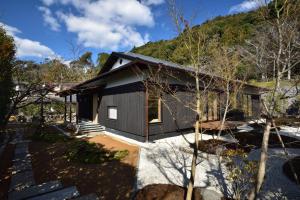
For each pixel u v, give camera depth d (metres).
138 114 8.27
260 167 2.22
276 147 7.21
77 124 11.28
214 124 8.60
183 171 4.96
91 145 7.57
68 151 6.79
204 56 3.65
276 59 2.42
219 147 4.90
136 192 3.84
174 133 9.00
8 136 10.16
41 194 3.81
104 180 4.45
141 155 6.40
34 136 9.73
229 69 3.72
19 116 18.36
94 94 13.03
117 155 6.30
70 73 27.91
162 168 5.19
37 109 19.48
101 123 11.88
